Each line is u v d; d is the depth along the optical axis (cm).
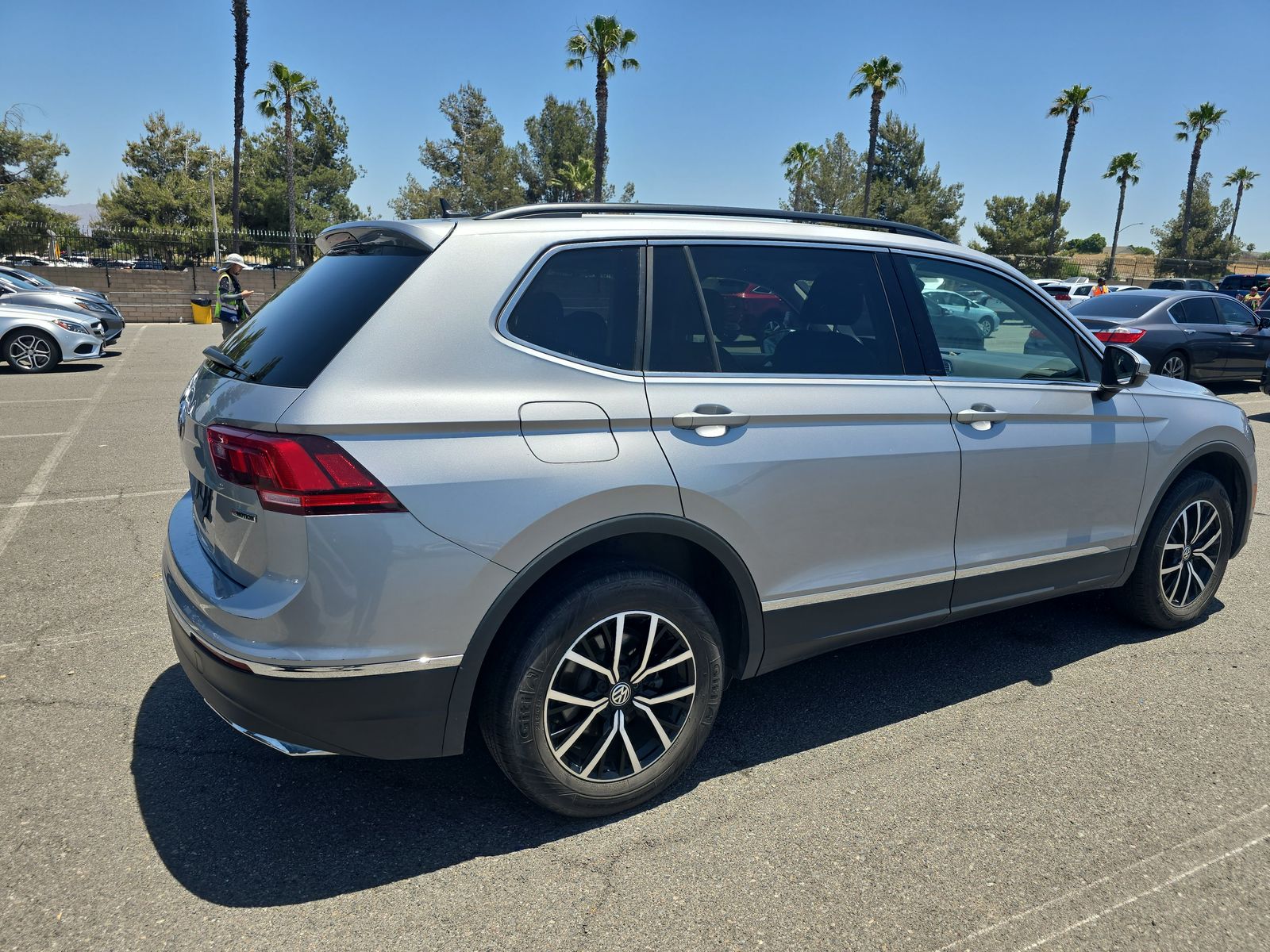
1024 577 352
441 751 244
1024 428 339
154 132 6059
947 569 325
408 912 231
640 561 265
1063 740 322
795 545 288
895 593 315
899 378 314
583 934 224
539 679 248
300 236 3928
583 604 250
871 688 366
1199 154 5728
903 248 329
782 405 281
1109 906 235
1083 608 457
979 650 404
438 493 227
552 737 257
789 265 299
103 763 300
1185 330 1179
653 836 265
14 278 1608
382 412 224
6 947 215
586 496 244
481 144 6675
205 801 280
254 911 231
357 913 230
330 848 258
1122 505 377
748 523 275
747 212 306
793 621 296
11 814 270
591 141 6675
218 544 249
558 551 244
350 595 222
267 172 5988
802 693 361
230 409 237
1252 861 254
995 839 263
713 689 282
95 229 4106
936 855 256
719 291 284
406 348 233
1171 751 314
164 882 241
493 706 248
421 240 249
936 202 6238
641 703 270
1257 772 301
